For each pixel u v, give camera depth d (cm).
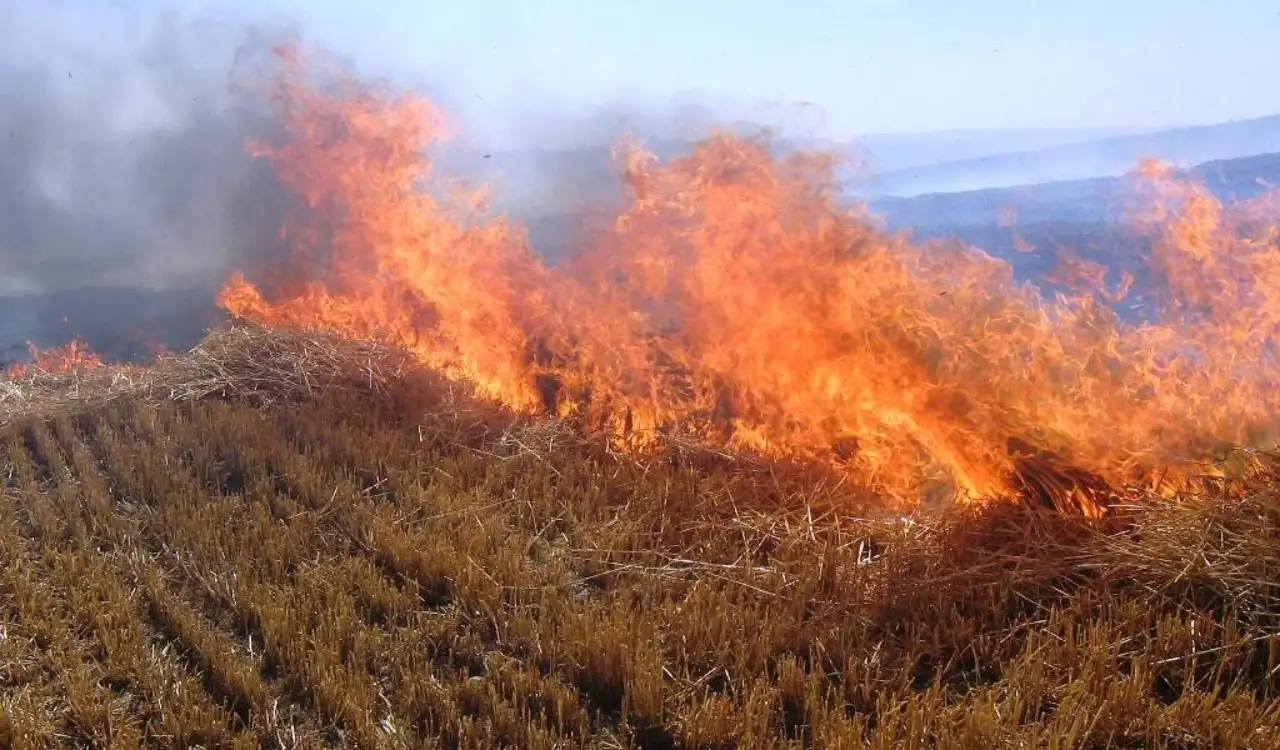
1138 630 386
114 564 488
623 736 351
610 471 594
